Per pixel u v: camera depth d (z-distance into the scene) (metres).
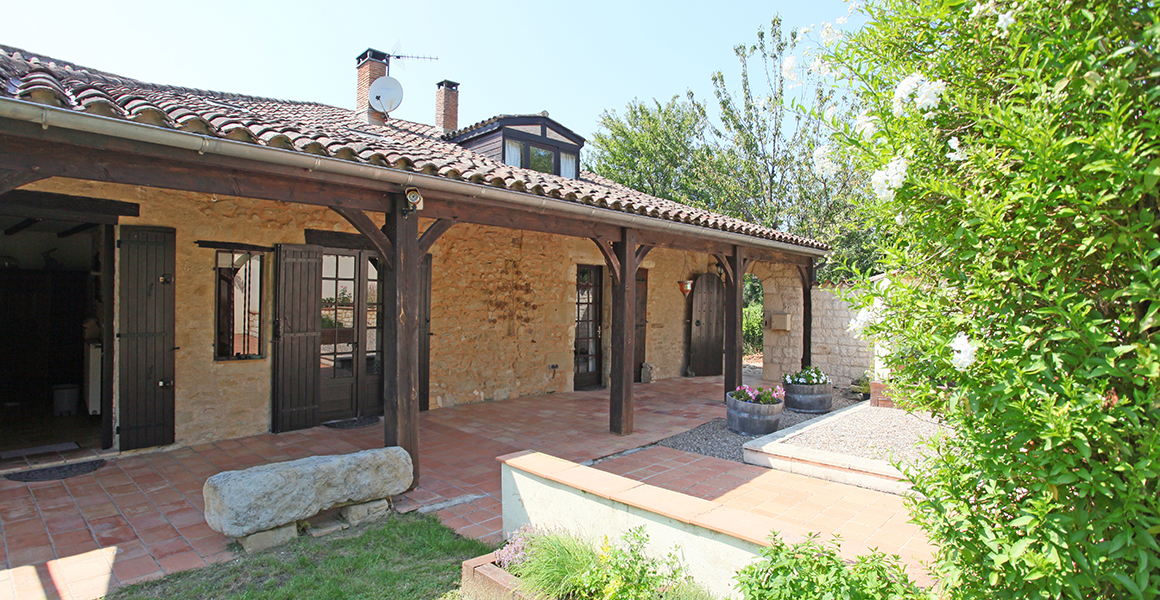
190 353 5.97
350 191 4.32
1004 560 1.59
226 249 6.18
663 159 22.55
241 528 3.45
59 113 2.88
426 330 7.99
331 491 3.86
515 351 9.12
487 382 8.77
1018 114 1.59
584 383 10.51
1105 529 1.47
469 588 3.07
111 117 3.05
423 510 4.33
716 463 5.58
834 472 5.01
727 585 2.61
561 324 9.77
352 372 7.32
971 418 1.71
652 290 11.33
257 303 6.50
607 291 10.67
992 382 1.63
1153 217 1.39
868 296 1.94
